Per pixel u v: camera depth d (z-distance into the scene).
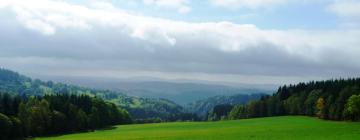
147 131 125.00
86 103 167.88
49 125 131.50
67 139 104.56
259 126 126.25
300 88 194.25
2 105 121.75
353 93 143.25
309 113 166.50
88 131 146.75
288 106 180.88
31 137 122.94
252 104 198.38
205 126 140.88
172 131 119.81
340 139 78.38
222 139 86.88
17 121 117.38
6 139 111.44
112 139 95.31
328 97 151.88
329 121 136.62
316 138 81.62
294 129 106.44
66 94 171.38
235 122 154.38
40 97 157.00
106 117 172.50
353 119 135.62
